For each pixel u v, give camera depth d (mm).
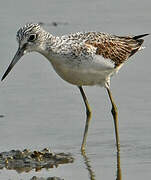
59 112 18172
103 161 15062
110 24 24656
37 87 19891
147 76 20375
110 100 18047
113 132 16969
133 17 25391
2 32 24000
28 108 18453
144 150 15680
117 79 20328
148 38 22969
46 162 14906
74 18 25672
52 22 25094
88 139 16562
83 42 16062
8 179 13867
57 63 15961
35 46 15797
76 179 13836
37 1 27875
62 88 19891
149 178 13805
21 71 21109
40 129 17141
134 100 18766
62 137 16656
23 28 15828
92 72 16219
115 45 16844
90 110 16859
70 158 15266
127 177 13914
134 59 21781
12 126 17344
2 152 15375
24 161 14922
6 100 19000
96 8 26891
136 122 17359
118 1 27703
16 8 26859
